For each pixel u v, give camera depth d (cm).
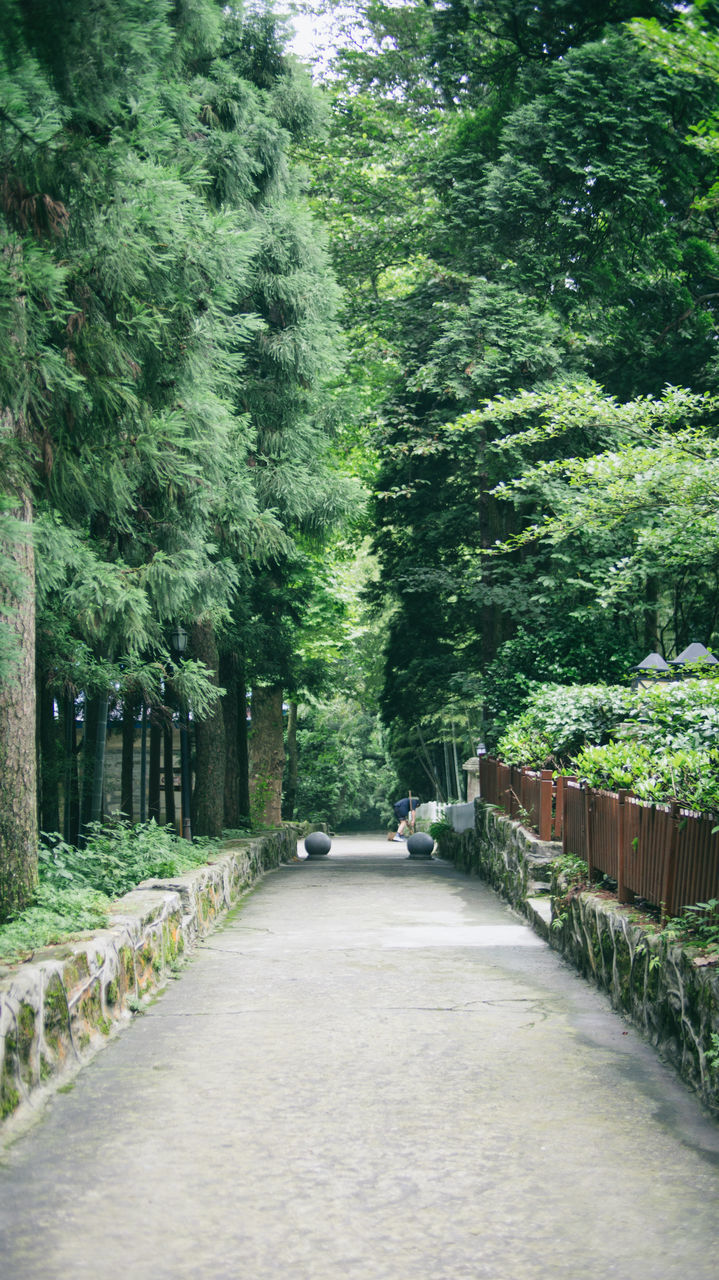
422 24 2436
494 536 2428
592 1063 641
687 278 2145
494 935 1157
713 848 661
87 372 759
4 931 710
